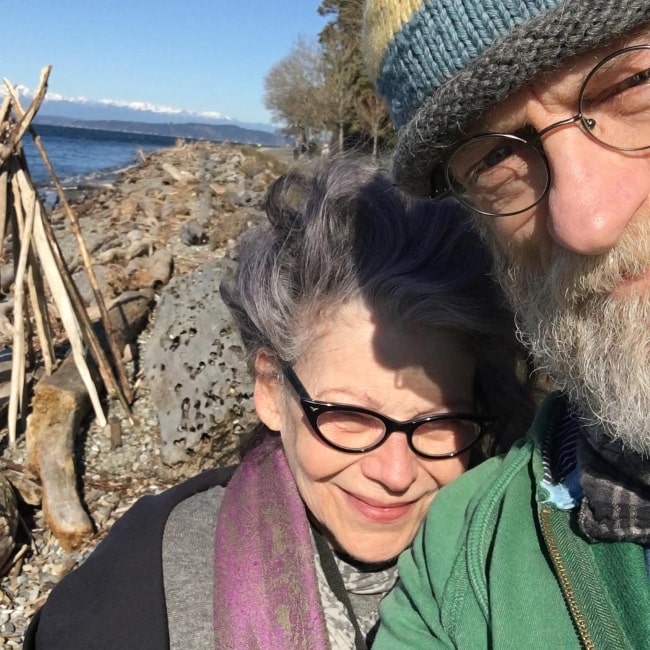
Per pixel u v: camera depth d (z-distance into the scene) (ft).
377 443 1.45
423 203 1.52
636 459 1.04
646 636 1.00
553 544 1.14
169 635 1.42
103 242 9.57
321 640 1.36
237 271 1.70
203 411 4.20
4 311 6.55
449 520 1.37
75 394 4.58
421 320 1.42
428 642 1.23
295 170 1.69
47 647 1.45
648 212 0.91
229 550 1.49
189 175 15.74
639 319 0.93
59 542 3.72
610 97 0.89
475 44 0.89
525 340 1.35
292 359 1.54
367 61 1.13
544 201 0.99
